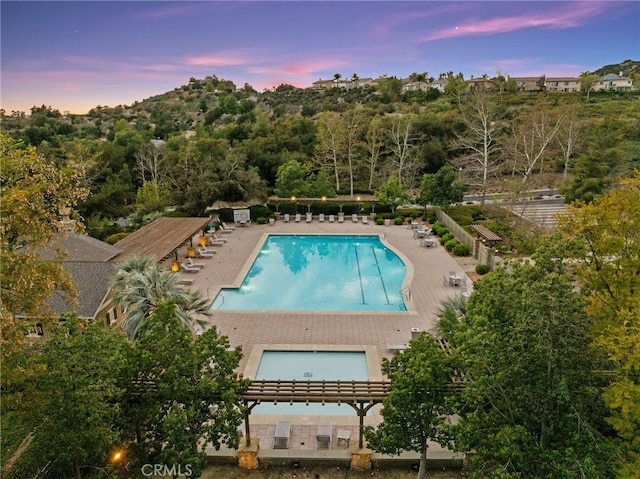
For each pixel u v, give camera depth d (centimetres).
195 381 1271
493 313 1084
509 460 1017
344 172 6016
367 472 1470
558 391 982
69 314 1255
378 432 1295
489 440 1064
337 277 3241
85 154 5581
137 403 1286
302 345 2162
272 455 1485
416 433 1245
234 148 6469
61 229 1419
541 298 980
